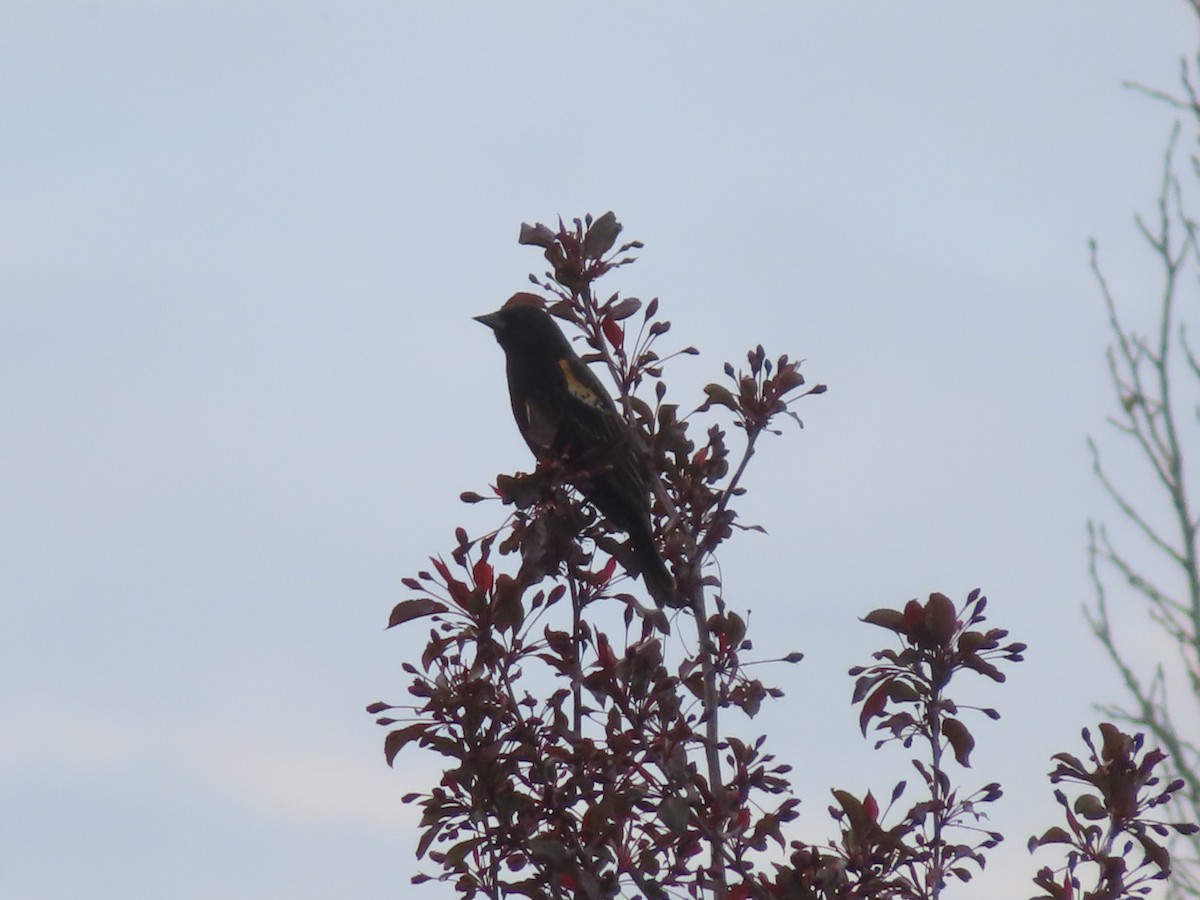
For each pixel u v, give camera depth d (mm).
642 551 11391
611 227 12195
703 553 11430
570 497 11344
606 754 9984
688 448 11750
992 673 10250
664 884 9883
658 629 10633
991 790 10055
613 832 9852
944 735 10289
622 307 12039
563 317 12141
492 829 9938
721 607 11117
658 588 11242
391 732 10000
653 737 10305
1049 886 9797
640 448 11633
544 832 9969
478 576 10281
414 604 10188
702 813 10062
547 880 9961
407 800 10047
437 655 10086
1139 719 13156
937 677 10328
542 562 10742
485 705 9938
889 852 9781
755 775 10125
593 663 10547
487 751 9906
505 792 9906
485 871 10023
